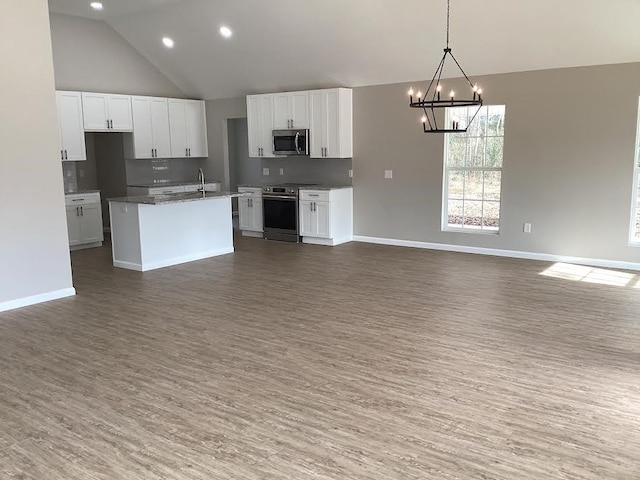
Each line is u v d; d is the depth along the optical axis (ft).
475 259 23.77
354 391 11.29
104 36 28.35
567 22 19.44
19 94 16.84
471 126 24.62
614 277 20.18
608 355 12.96
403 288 19.17
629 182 20.90
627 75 20.34
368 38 23.41
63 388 11.60
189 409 10.62
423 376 11.95
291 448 9.21
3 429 9.93
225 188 33.42
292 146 28.32
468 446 9.18
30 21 16.87
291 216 28.55
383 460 8.80
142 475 8.48
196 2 24.29
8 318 16.34
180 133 32.17
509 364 12.51
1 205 16.75
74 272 22.03
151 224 22.31
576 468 8.50
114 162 31.45
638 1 17.76
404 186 26.63
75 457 9.00
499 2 19.43
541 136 22.50
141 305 17.53
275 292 18.88
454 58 22.86
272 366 12.62
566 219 22.50
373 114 26.91
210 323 15.71
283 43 25.53
